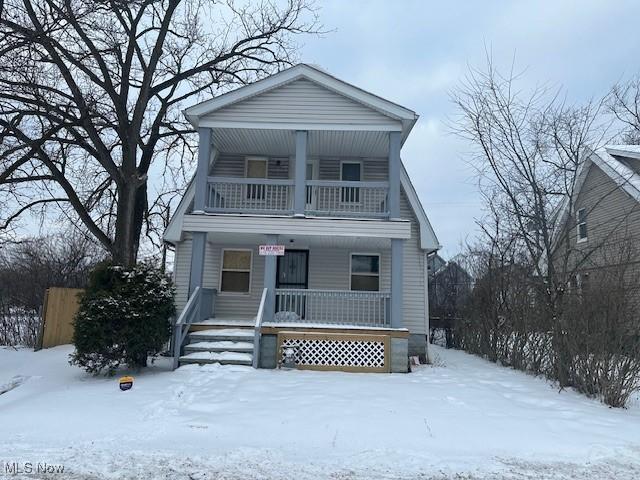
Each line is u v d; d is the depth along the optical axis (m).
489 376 11.37
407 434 6.19
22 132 12.95
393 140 12.62
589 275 10.39
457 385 9.70
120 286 10.14
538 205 11.78
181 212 14.27
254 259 14.77
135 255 16.33
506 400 8.40
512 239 13.93
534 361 11.69
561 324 9.70
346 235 12.21
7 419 6.53
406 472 4.94
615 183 15.62
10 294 17.80
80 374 10.18
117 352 9.84
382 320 13.44
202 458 5.18
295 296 13.50
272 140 13.83
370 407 7.42
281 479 4.66
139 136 15.73
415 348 13.95
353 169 14.99
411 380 10.22
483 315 15.76
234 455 5.30
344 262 14.69
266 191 13.17
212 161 14.77
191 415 6.84
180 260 14.32
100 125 13.68
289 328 11.59
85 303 9.98
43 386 9.21
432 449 5.70
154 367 10.98
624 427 6.70
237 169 14.99
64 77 13.11
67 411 6.93
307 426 6.40
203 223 12.23
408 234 12.15
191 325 11.88
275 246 12.14
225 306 14.46
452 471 5.01
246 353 11.40
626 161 18.53
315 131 12.88
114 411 6.98
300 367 11.40
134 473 4.72
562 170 12.01
